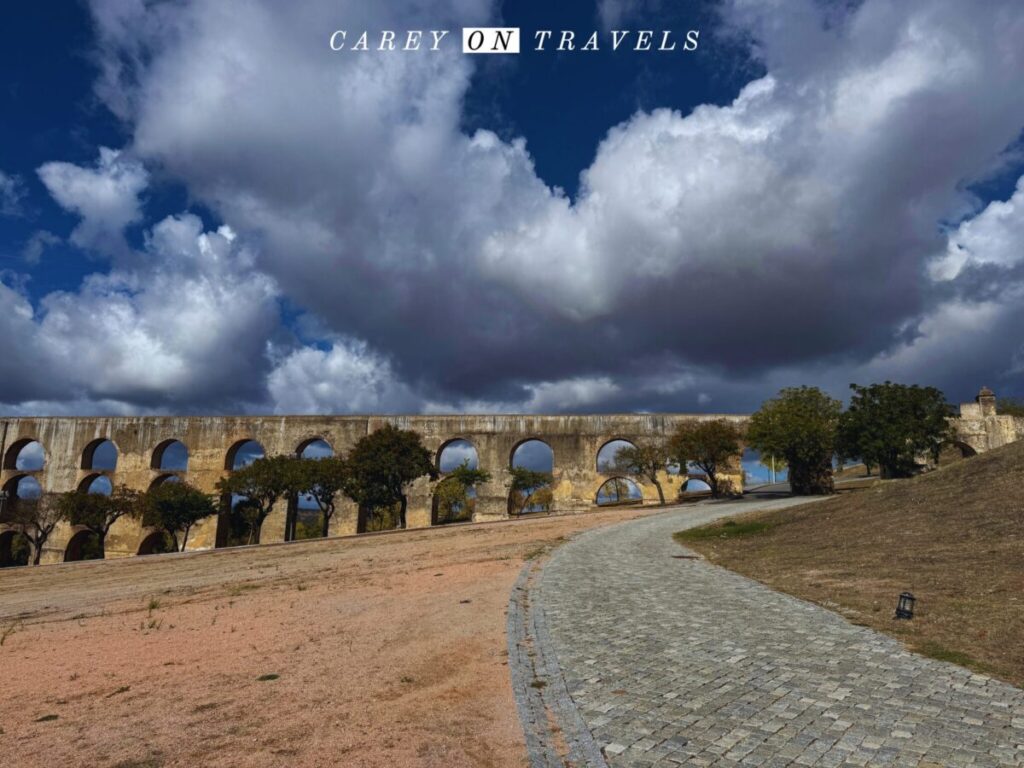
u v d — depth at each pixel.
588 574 14.57
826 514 22.41
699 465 47.28
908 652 7.52
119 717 6.29
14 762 5.26
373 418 53.19
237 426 54.00
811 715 5.72
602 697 6.36
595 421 51.34
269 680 7.34
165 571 24.02
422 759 5.10
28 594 20.25
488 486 51.00
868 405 44.09
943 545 14.26
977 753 4.91
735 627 9.07
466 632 9.38
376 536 33.06
